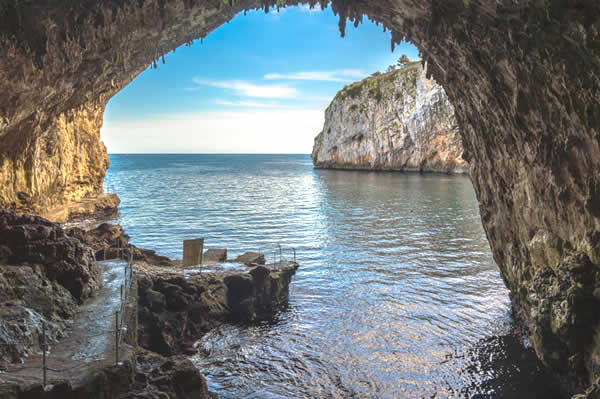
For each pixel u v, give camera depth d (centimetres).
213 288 1955
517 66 1123
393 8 1459
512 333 1716
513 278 1689
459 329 1778
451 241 3544
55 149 3150
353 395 1327
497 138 1503
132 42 1702
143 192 7694
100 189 5075
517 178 1447
